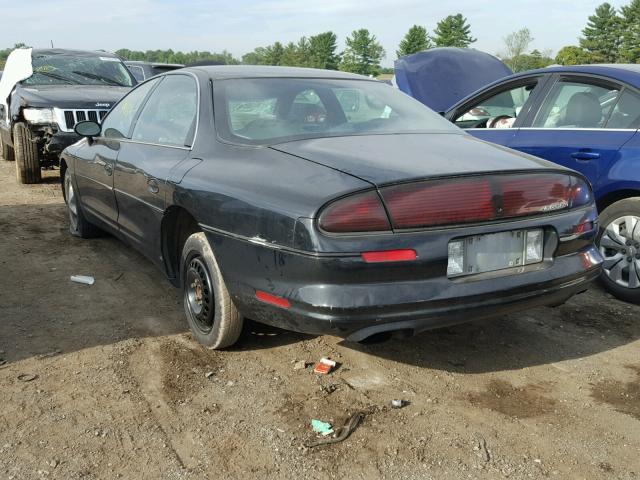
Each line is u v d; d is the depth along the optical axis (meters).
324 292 2.71
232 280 3.15
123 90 9.78
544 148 4.79
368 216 2.69
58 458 2.59
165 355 3.53
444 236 2.77
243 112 3.70
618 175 4.30
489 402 3.07
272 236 2.86
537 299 3.03
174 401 3.05
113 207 4.75
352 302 2.68
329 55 107.38
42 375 3.28
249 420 2.89
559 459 2.62
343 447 2.69
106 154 4.82
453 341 3.77
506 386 3.23
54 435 2.75
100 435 2.76
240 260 3.07
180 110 4.12
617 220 4.43
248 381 3.25
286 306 2.86
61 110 8.54
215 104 3.77
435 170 2.87
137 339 3.75
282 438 2.75
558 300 3.19
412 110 4.09
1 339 3.72
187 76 4.22
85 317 4.08
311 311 2.75
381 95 4.17
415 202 2.75
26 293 4.51
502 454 2.65
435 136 3.66
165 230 3.90
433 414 2.95
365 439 2.74
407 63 8.89
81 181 5.47
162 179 3.74
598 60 84.31
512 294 2.94
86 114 8.69
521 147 4.96
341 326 2.71
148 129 4.44
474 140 3.71
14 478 2.46
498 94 5.57
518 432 2.81
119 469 2.53
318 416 2.93
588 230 3.24
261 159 3.27
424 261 2.74
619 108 4.50
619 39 84.31
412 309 2.75
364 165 2.93
